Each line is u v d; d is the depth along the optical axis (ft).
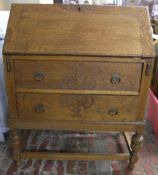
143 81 4.21
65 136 6.30
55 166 5.33
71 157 5.13
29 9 4.27
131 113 4.54
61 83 4.25
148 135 6.39
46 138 6.21
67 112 4.54
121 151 5.80
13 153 5.25
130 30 4.15
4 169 5.21
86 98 4.38
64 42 4.03
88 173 5.16
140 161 5.52
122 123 4.60
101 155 5.10
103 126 4.63
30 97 4.40
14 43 4.02
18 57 4.00
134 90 4.31
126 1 7.91
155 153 5.77
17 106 4.51
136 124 4.60
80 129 4.69
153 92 6.90
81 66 4.09
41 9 4.27
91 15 4.25
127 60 4.01
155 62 6.75
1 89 5.54
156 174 5.18
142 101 4.41
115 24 4.19
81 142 6.09
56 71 4.14
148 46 4.03
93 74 4.16
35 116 4.61
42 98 4.41
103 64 4.07
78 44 4.02
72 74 4.16
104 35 4.10
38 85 4.28
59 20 4.20
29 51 3.95
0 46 5.21
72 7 4.28
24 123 4.66
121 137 6.31
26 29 4.12
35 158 5.21
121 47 4.01
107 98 4.38
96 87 4.28
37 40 4.05
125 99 4.39
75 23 4.18
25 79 4.23
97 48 3.99
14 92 4.35
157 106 6.15
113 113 4.52
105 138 6.26
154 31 7.53
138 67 4.09
